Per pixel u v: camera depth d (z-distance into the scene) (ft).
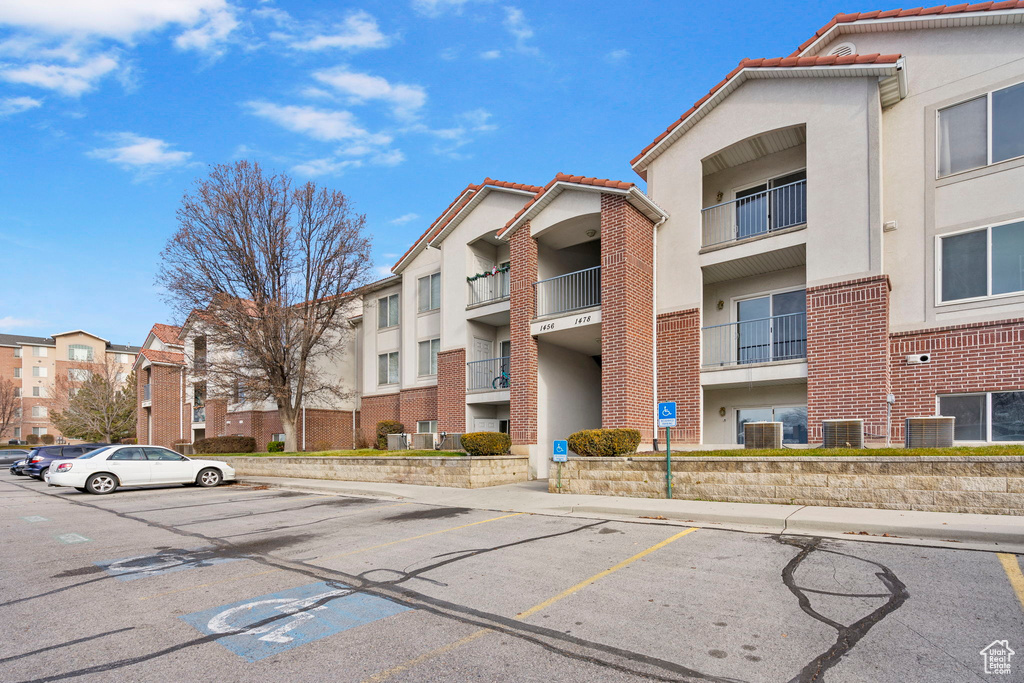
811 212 45.19
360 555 26.81
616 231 50.16
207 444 96.22
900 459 31.19
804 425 48.11
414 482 55.93
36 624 18.37
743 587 20.22
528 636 16.56
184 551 28.73
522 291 57.82
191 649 16.11
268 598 20.74
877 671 13.76
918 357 41.09
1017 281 38.09
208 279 81.15
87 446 88.28
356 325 99.55
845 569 21.65
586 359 66.18
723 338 53.88
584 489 43.01
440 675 14.15
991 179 39.63
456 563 24.71
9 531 35.12
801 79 46.78
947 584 19.52
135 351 270.87
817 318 44.09
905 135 43.52
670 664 14.48
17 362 243.40
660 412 39.40
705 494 37.29
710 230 54.70
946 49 42.37
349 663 14.97
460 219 70.90
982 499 28.89
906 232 42.65
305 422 95.20
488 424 69.36
